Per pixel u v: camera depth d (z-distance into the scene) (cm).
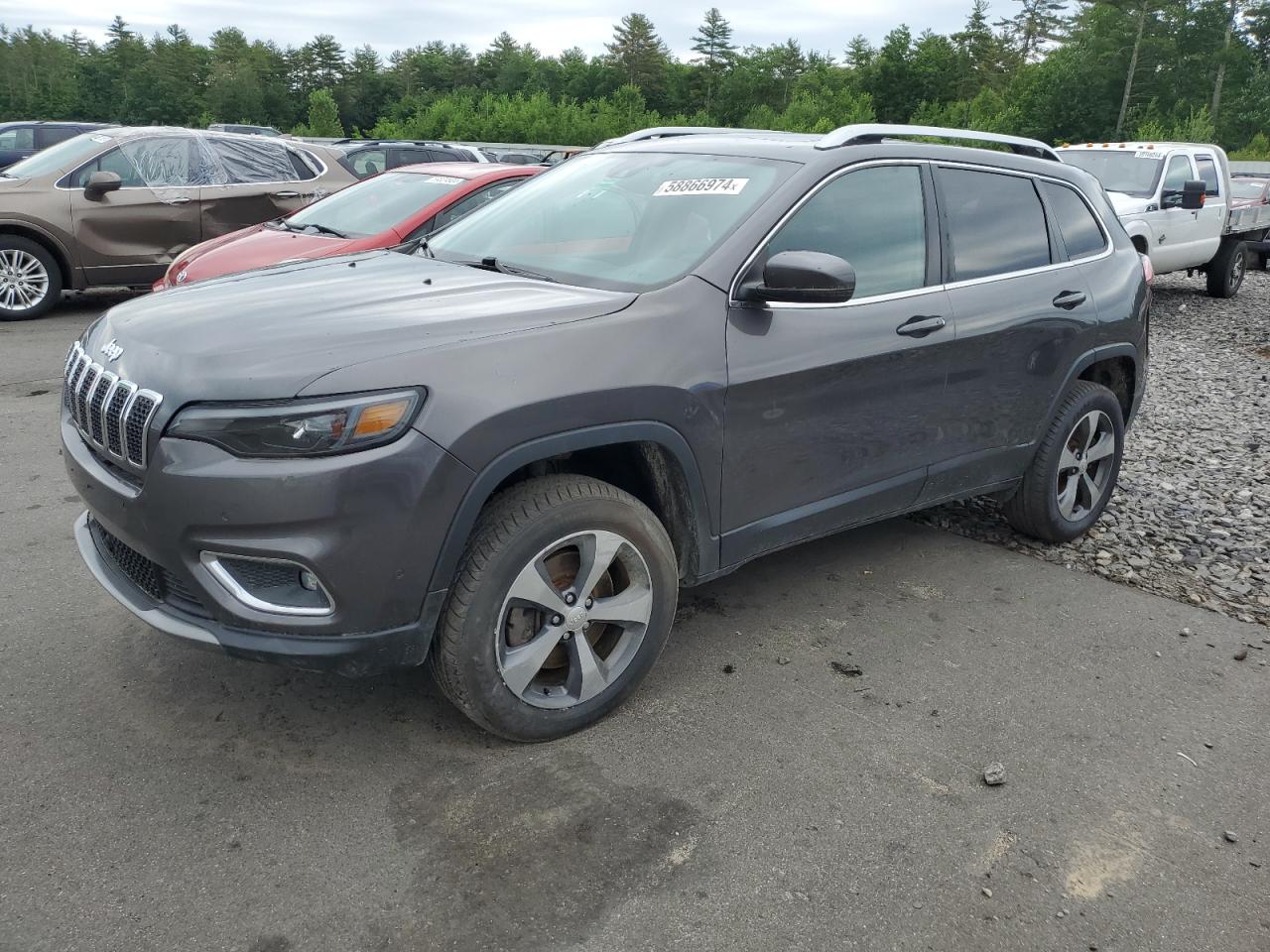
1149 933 243
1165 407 798
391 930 231
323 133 9781
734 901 245
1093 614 417
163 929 228
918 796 289
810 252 312
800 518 357
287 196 1049
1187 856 270
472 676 280
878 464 378
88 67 14700
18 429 593
